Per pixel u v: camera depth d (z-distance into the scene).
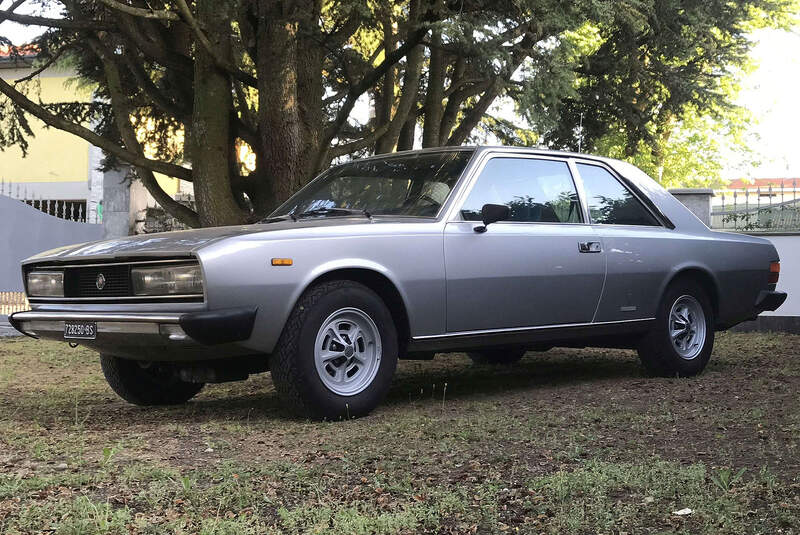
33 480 3.67
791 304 12.08
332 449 4.44
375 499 3.48
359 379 5.39
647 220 7.20
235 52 12.35
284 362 5.10
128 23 10.74
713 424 5.06
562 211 6.56
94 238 14.34
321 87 10.78
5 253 13.06
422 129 14.18
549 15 8.93
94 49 11.41
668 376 7.20
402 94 11.97
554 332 6.36
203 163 10.34
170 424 5.24
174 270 4.94
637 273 6.84
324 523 3.13
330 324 5.23
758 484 3.64
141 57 12.02
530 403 5.99
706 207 12.74
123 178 14.60
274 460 4.18
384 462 4.09
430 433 4.80
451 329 5.76
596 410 5.57
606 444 4.54
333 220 5.69
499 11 9.24
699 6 12.98
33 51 11.80
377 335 5.42
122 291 5.19
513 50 9.63
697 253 7.32
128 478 3.77
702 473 3.78
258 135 10.76
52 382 7.74
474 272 5.83
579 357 9.30
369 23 11.10
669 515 3.27
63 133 25.91
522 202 6.31
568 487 3.60
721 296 7.52
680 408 5.67
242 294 4.89
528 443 4.58
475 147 6.25
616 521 3.21
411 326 5.57
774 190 12.55
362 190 6.29
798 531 3.06
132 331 5.03
